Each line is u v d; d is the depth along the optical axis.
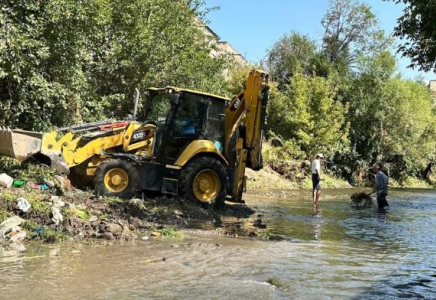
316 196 13.70
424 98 41.78
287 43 38.44
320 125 29.58
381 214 14.27
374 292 5.64
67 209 8.02
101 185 10.21
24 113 12.33
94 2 12.77
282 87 36.72
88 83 14.59
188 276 5.81
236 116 12.41
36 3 11.09
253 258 6.98
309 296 5.33
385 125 37.19
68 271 5.68
